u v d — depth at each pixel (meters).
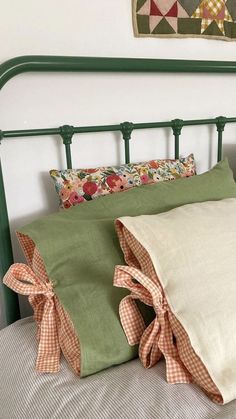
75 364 0.69
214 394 0.61
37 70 0.93
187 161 1.15
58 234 0.77
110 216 0.86
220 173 1.05
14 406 0.64
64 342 0.72
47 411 0.61
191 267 0.68
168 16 1.11
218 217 0.79
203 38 1.19
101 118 1.10
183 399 0.60
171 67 1.10
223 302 0.65
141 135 1.19
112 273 0.76
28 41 0.96
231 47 1.26
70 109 1.05
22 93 0.98
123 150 1.16
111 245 0.79
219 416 0.57
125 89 1.12
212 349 0.61
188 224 0.75
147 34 1.10
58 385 0.66
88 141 1.10
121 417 0.57
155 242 0.71
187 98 1.24
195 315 0.64
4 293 1.01
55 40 0.99
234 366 0.61
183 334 0.64
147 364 0.70
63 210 0.89
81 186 0.99
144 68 1.06
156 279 0.69
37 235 0.76
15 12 0.93
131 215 0.87
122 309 0.70
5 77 0.89
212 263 0.69
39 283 0.76
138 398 0.61
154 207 0.90
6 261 0.98
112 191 1.00
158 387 0.63
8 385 0.70
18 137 1.00
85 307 0.70
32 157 1.03
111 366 0.71
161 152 1.24
